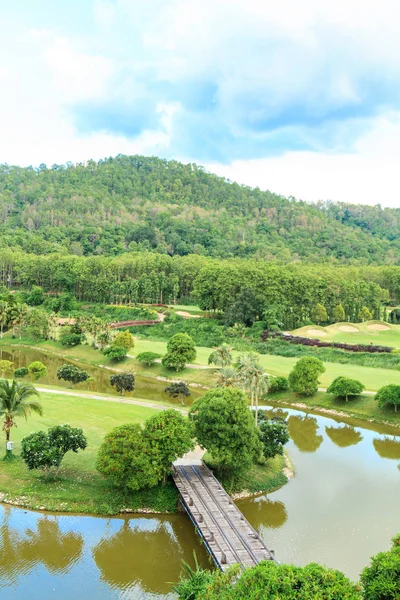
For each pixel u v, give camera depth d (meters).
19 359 144.88
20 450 68.06
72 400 95.44
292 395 109.38
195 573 36.94
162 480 60.88
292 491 64.94
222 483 63.41
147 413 89.44
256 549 47.38
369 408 98.38
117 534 53.03
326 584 28.38
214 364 120.69
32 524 53.81
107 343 146.62
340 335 168.25
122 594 43.44
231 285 192.62
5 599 42.19
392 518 57.31
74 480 61.25
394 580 29.33
